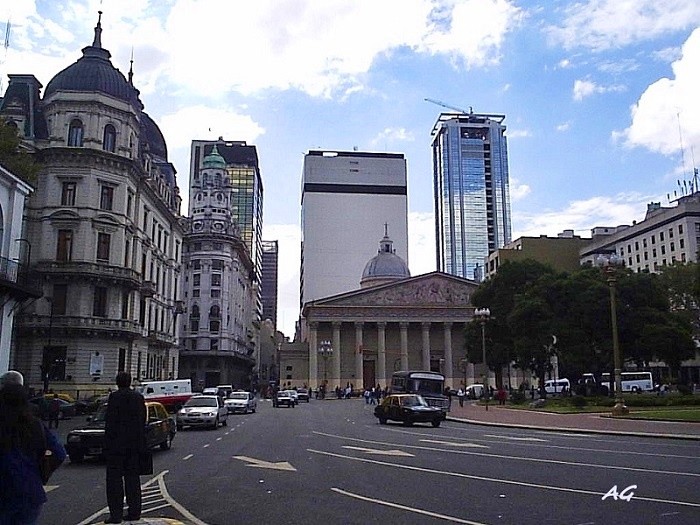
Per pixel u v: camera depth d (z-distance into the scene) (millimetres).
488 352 66500
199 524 9867
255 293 157375
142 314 62188
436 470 15688
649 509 10625
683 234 96562
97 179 53594
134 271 56219
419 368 115250
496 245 185625
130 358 57062
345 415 48844
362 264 175250
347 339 115875
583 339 53719
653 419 32375
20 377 6211
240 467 17078
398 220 178250
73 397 49812
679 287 75000
